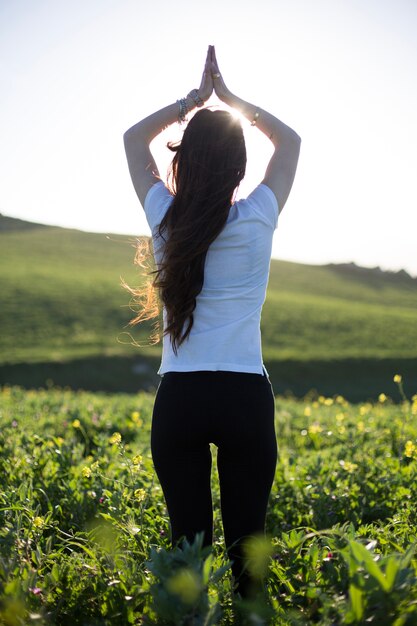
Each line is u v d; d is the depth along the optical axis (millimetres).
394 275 90375
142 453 6930
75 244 82938
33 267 65562
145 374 33562
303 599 3283
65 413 11727
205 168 3170
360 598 2668
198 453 3219
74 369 33500
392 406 13664
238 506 3234
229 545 3271
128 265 73812
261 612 2881
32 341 40219
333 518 5000
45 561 3672
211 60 3564
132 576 3348
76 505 4805
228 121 3238
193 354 3148
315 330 47312
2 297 50688
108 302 51906
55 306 49406
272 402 3234
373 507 5246
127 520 4273
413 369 37469
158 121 3605
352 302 71000
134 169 3531
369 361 37594
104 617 3205
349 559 2814
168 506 3283
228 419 3113
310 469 6109
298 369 35625
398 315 57344
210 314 3148
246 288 3172
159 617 2910
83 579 3428
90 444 9914
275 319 49562
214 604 2750
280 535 4797
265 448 3168
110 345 39781
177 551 2936
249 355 3166
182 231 3102
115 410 12680
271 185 3303
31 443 6910
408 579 2713
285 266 86750
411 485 5441
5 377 32469
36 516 4094
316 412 12711
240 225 3148
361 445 7395
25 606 3045
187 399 3129
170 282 3127
